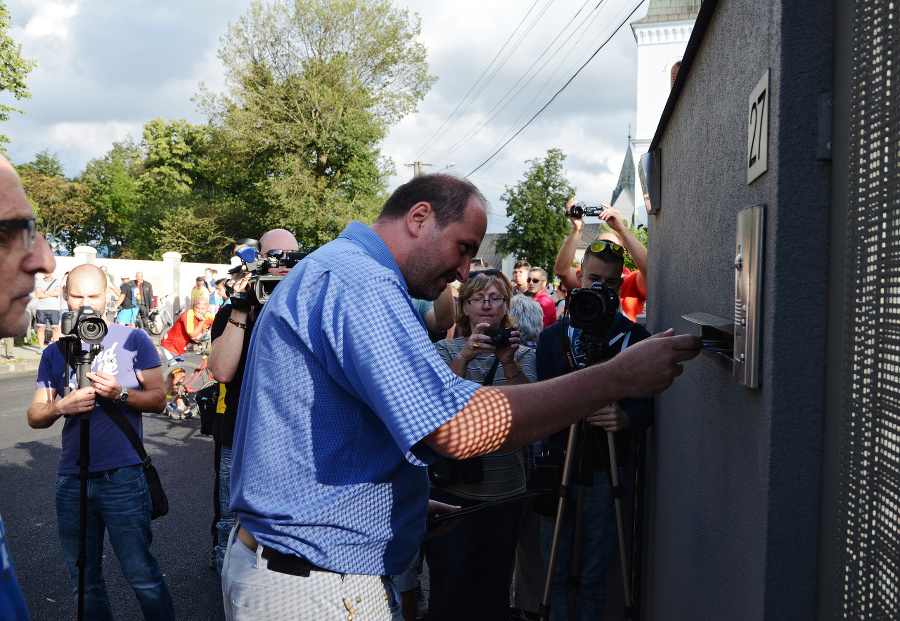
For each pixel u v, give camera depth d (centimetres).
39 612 358
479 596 285
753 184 123
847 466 93
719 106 159
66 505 282
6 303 104
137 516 283
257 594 143
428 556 285
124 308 1903
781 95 105
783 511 106
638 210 1692
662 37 3045
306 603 141
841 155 99
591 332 222
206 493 566
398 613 156
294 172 3081
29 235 105
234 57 3092
